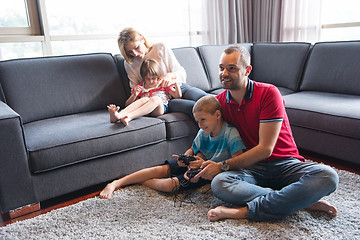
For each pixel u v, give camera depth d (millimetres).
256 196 1430
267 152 1421
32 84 2123
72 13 3070
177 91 2352
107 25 3273
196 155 1793
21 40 2760
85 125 1906
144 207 1626
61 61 2271
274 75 2938
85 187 1813
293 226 1362
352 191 1657
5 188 1573
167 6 3516
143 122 1992
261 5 3754
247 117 1540
